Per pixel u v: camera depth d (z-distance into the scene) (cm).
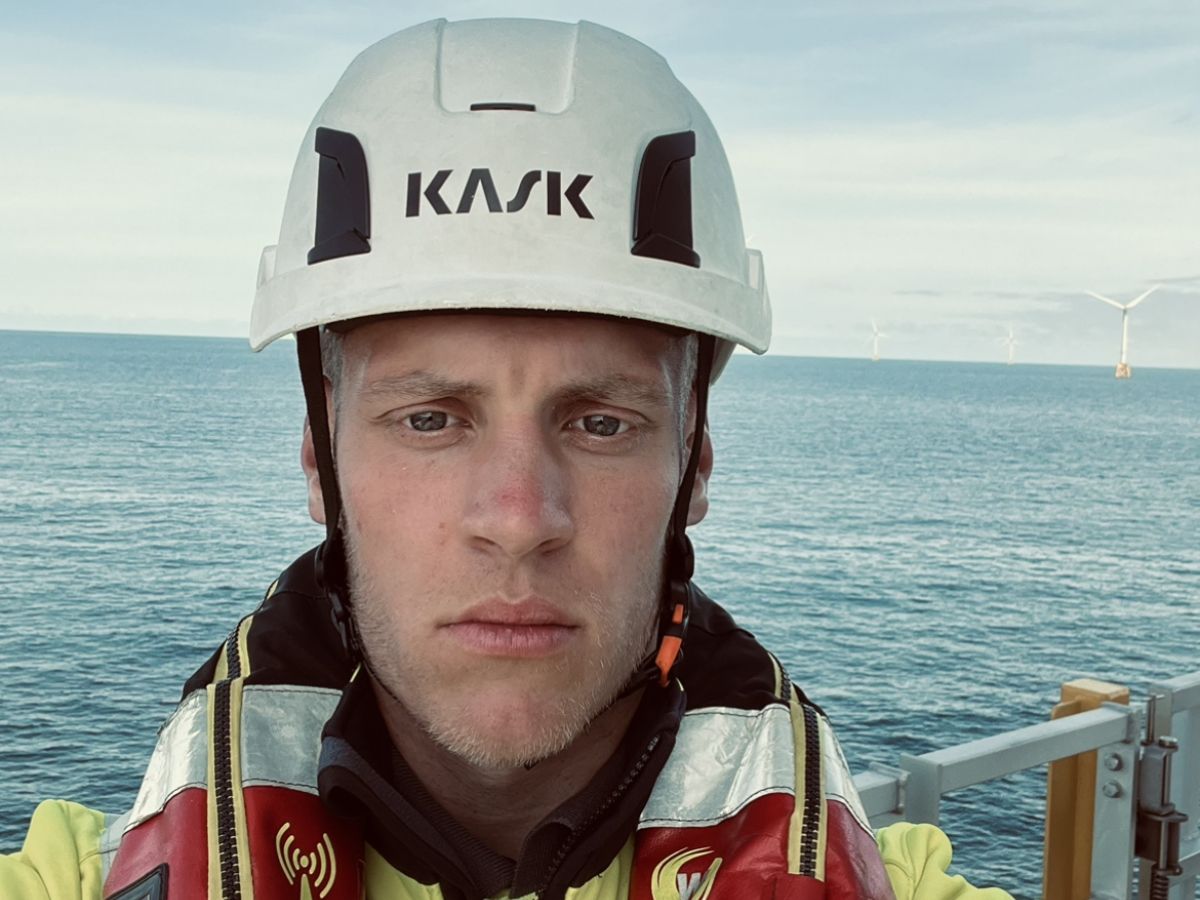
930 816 283
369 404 125
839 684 4878
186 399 19525
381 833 134
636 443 126
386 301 123
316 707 140
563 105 138
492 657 117
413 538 121
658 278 134
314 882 130
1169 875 369
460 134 134
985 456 14125
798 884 133
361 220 135
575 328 125
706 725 147
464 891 133
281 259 151
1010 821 3056
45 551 7312
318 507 145
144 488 10006
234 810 129
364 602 125
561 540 119
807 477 11688
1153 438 17288
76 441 13262
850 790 147
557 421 125
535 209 132
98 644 5275
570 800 133
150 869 128
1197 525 9531
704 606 161
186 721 139
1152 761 367
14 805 3600
